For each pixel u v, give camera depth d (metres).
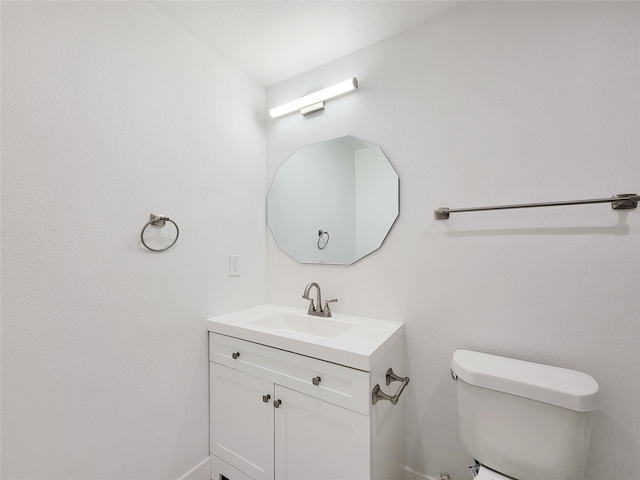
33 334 0.94
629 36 1.03
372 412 1.04
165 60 1.34
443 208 1.33
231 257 1.65
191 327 1.43
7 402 0.90
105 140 1.12
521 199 1.19
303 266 1.76
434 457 1.35
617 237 1.04
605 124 1.06
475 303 1.28
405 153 1.45
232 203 1.67
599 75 1.07
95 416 1.09
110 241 1.13
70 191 1.03
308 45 1.55
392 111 1.49
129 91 1.20
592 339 1.07
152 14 1.29
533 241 1.17
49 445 0.98
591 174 1.08
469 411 1.08
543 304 1.15
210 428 1.50
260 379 1.30
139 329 1.22
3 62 0.88
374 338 1.20
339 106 1.65
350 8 1.31
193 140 1.45
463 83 1.31
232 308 1.65
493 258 1.24
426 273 1.39
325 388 1.11
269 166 1.91
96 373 1.09
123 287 1.17
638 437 1.02
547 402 0.94
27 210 0.93
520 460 0.98
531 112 1.18
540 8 1.17
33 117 0.94
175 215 1.36
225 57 1.64
